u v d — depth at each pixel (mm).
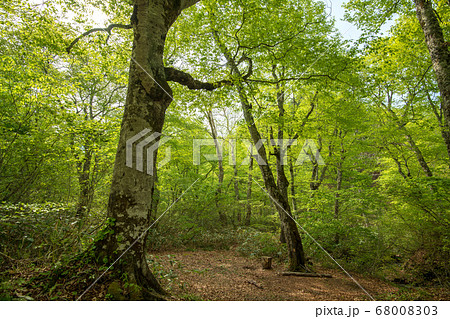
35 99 6477
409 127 10469
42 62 7375
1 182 6172
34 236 4367
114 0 6371
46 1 6020
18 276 3127
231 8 6059
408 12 6988
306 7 8195
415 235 7301
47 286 2910
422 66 8859
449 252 6348
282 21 6613
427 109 9602
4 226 4281
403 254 7977
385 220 8219
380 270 7562
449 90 4285
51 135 7016
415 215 7227
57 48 6742
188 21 7902
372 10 6684
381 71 8367
